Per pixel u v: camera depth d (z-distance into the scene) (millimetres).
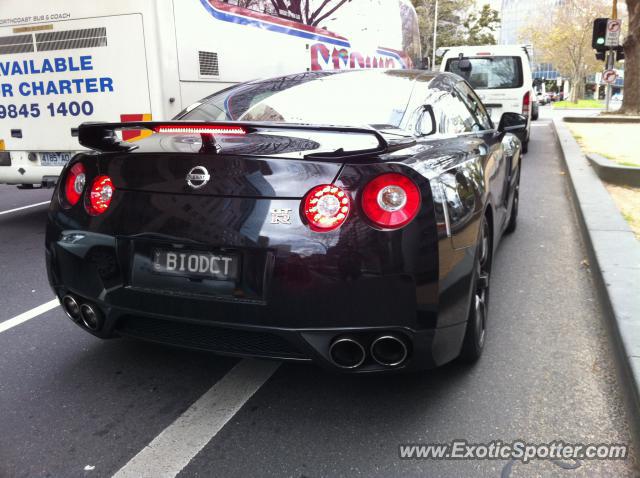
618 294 3664
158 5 6098
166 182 2682
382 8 11930
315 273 2430
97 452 2541
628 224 5523
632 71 20531
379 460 2455
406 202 2439
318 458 2475
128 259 2756
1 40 6660
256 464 2445
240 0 7355
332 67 9852
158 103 6227
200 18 6672
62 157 6773
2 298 4496
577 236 6062
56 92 6586
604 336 3611
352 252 2416
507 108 12453
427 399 2904
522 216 7066
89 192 2893
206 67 6793
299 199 2469
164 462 2467
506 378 3100
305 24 8906
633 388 2639
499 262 5184
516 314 3992
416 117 3283
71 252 2893
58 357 3432
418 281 2443
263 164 2535
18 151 6910
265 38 7863
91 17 6262
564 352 3398
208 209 2580
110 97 6379
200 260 2605
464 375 3135
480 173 3207
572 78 63875
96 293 2848
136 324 2879
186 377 3182
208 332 2703
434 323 2502
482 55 12523
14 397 2986
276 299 2477
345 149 2529
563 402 2865
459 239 2635
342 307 2443
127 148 2896
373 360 2576
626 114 20594
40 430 2701
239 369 3258
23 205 8539
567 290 4453
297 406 2871
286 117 3414
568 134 14516
